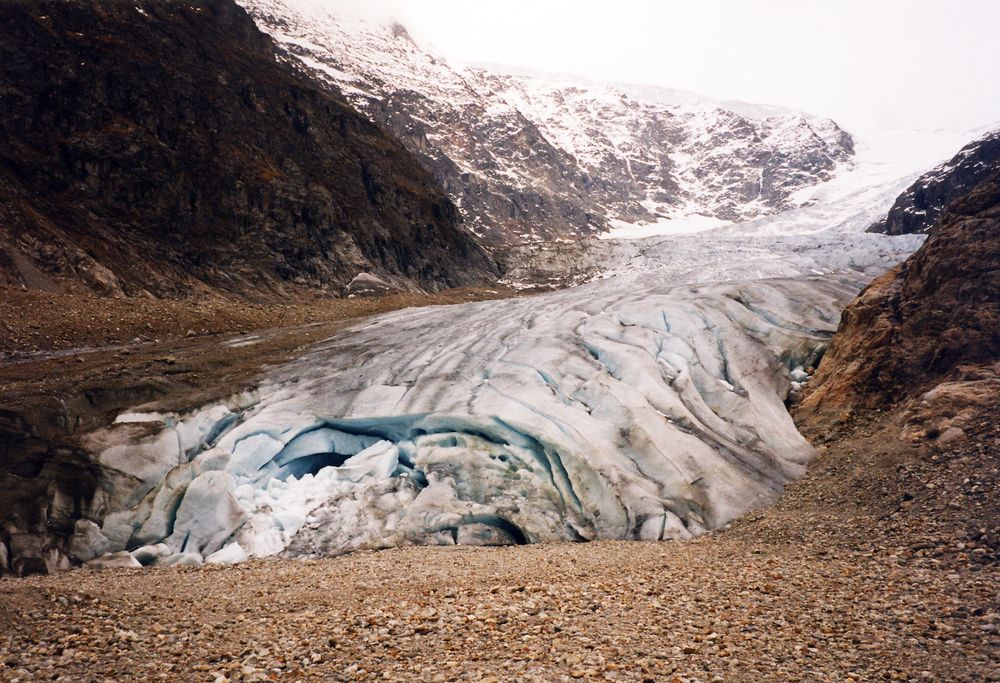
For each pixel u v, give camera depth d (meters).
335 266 58.72
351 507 20.03
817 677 7.97
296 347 28.56
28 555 16.23
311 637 9.52
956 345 20.45
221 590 13.23
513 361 25.19
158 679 8.00
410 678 8.06
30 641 8.97
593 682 7.80
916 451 17.55
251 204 56.94
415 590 12.53
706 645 8.96
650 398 23.00
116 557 17.45
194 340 30.02
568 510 19.95
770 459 20.92
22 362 24.55
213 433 21.88
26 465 17.88
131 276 43.19
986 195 23.00
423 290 65.69
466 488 20.61
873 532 14.64
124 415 20.23
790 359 26.22
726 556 14.82
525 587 12.09
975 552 12.40
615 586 12.05
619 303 29.73
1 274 36.50
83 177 48.31
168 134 56.47
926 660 8.41
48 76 51.28
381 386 24.39
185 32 68.31
